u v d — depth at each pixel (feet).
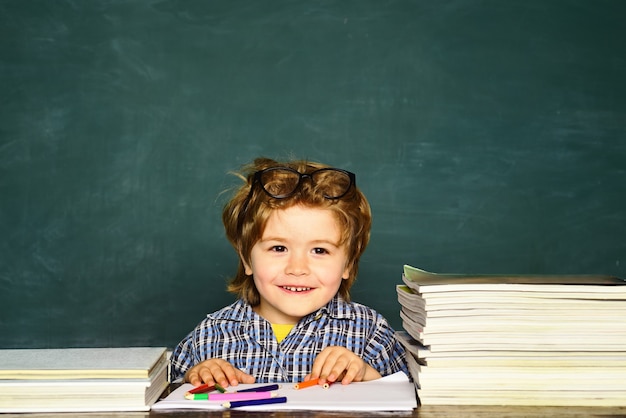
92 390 2.94
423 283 3.09
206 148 8.92
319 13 9.02
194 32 9.02
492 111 8.96
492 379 3.01
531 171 8.95
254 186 4.22
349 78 8.96
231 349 4.48
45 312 8.89
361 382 3.44
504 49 9.00
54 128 8.98
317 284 4.12
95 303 8.87
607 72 9.00
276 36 9.02
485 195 8.92
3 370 2.94
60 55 9.01
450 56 8.99
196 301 8.83
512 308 3.01
